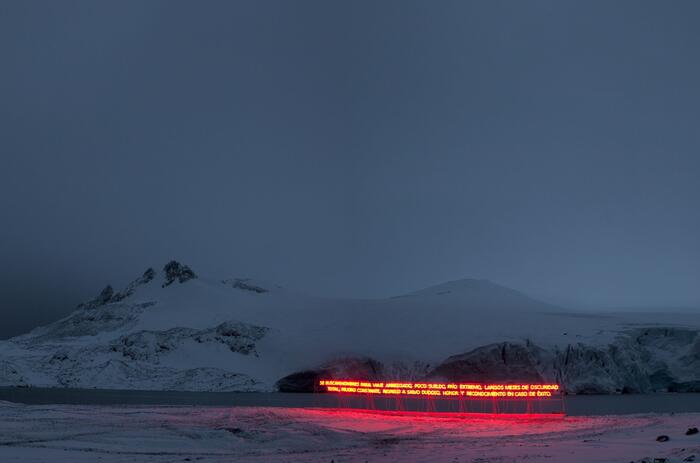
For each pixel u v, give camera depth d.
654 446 47.19
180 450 50.25
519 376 158.38
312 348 184.25
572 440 54.62
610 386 156.75
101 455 46.53
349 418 72.38
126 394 140.38
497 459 43.00
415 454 47.62
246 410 70.31
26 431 53.47
